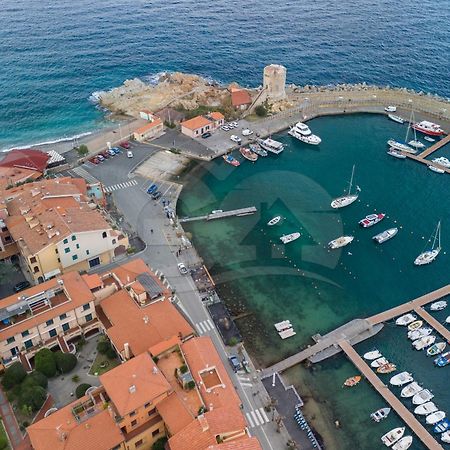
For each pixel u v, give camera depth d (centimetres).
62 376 8912
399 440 8281
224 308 10519
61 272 10975
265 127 17362
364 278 11569
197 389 7762
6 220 11256
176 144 16312
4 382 8594
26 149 15500
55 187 12250
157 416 7781
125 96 19488
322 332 10256
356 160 15850
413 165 15575
